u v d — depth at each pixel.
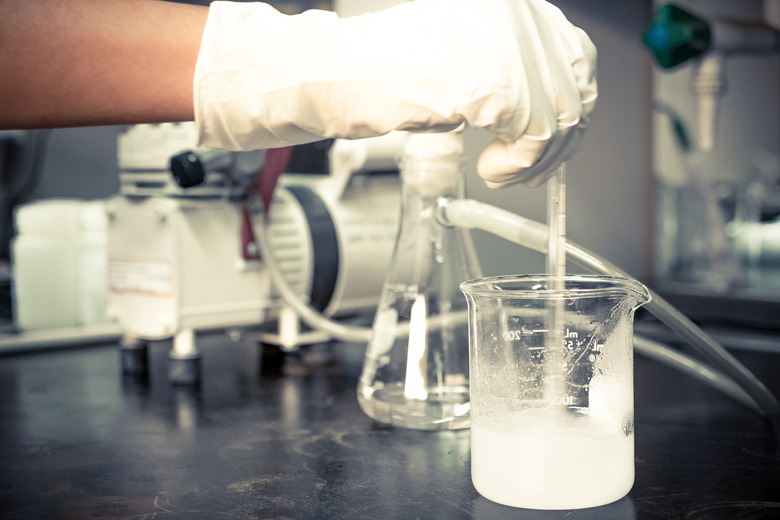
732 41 1.56
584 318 0.55
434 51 0.58
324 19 0.62
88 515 0.59
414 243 0.77
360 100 0.60
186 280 1.04
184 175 0.93
